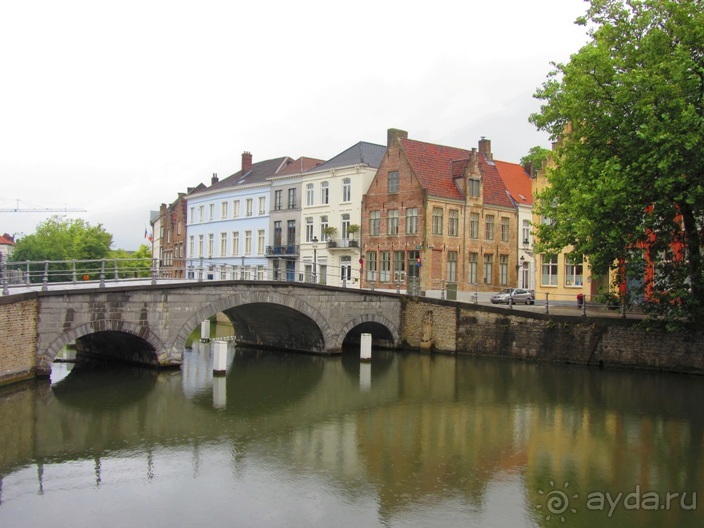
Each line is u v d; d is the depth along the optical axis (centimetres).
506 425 1828
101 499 1252
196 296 2628
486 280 4344
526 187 4922
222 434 1716
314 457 1526
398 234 4144
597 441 1669
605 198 2191
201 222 6125
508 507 1238
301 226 4869
